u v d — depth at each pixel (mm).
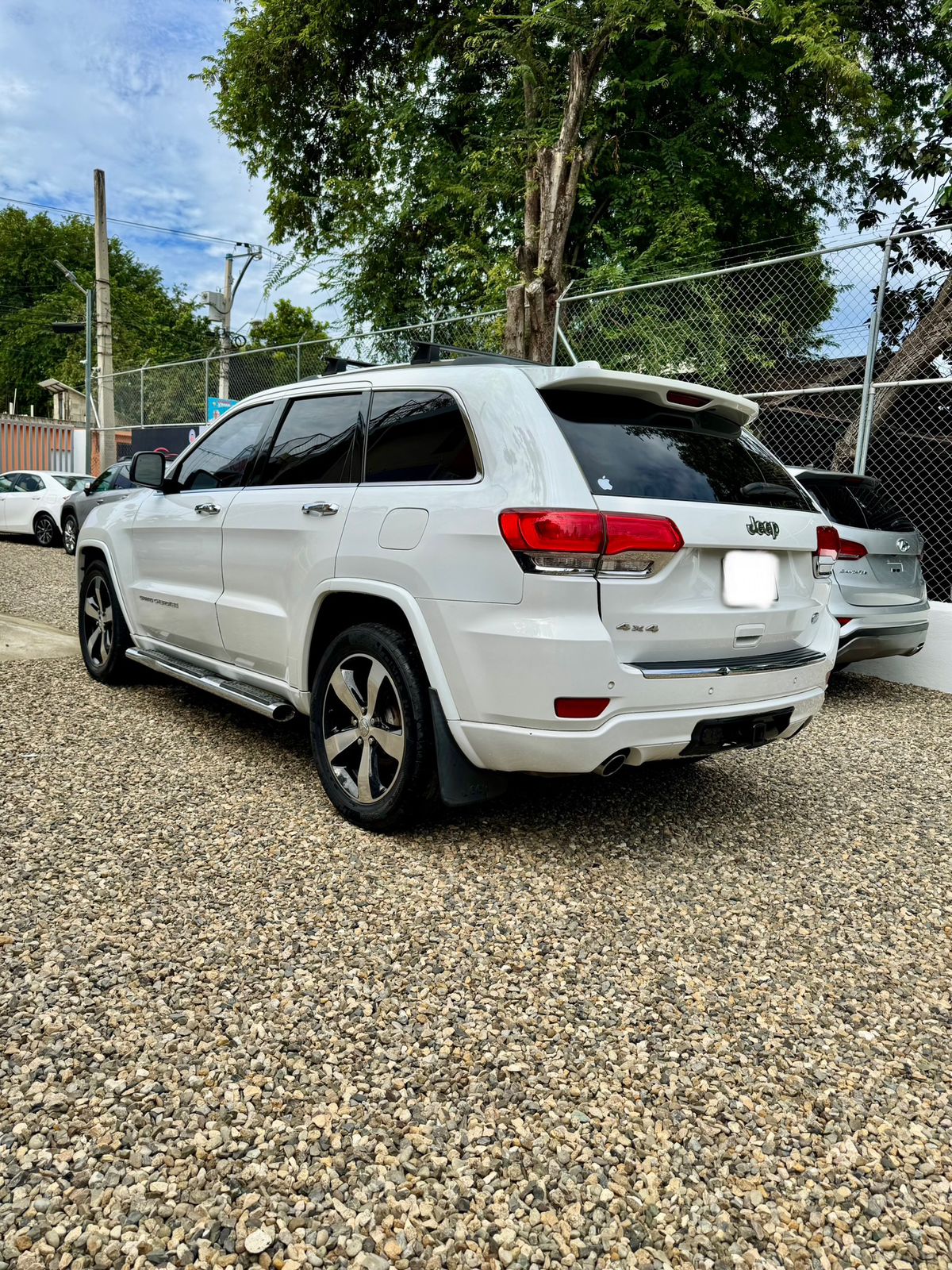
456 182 14000
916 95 13273
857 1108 2125
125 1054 2139
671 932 2906
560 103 11781
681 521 3037
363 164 16156
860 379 8023
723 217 13422
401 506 3307
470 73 14617
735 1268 1669
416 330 10867
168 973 2490
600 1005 2473
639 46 12219
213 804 3750
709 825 3854
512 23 12398
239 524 4199
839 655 6336
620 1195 1823
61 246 54000
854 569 6285
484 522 2994
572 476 2926
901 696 7004
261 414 4496
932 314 8039
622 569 2932
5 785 3828
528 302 8891
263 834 3463
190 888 2992
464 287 14492
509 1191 1812
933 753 5285
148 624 5133
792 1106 2121
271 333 34312
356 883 3090
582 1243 1704
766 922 3021
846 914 3111
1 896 2863
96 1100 1979
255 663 4168
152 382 18094
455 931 2811
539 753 2980
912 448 8242
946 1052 2363
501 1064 2193
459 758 3209
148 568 5105
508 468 3025
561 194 8836
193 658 4707
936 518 8328
